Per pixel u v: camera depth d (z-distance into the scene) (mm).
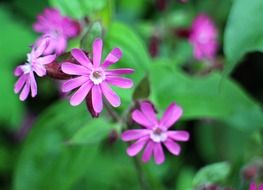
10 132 364
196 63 339
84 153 291
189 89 284
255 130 290
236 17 226
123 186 330
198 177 274
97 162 336
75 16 286
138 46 270
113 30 272
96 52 218
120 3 389
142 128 240
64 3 287
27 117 369
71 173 292
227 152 339
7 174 351
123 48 270
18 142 362
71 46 275
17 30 356
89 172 332
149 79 266
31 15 371
